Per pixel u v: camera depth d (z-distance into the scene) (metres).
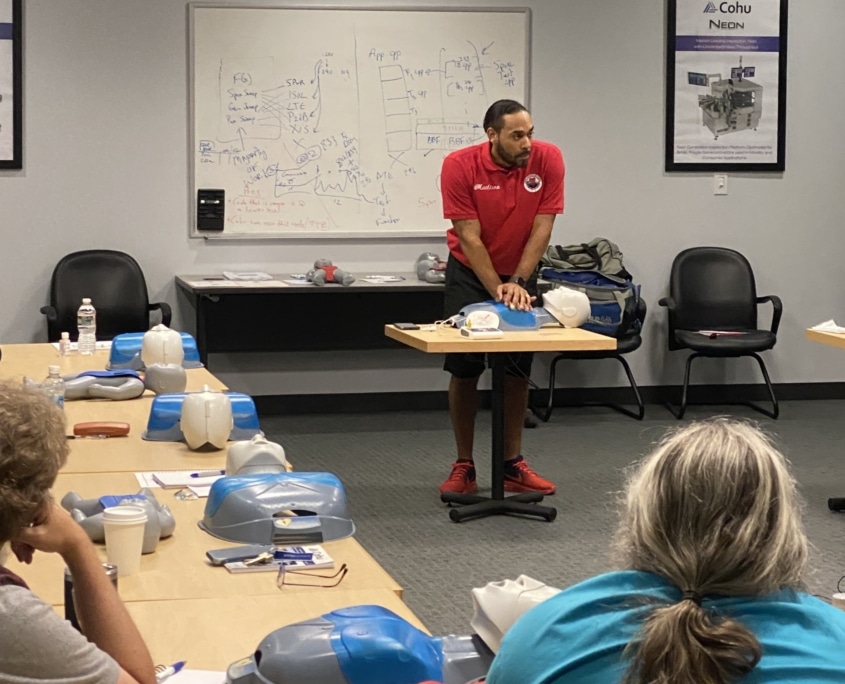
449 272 4.97
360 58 6.50
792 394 7.29
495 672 1.24
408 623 1.65
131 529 2.08
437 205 6.66
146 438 3.14
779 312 6.68
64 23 6.23
